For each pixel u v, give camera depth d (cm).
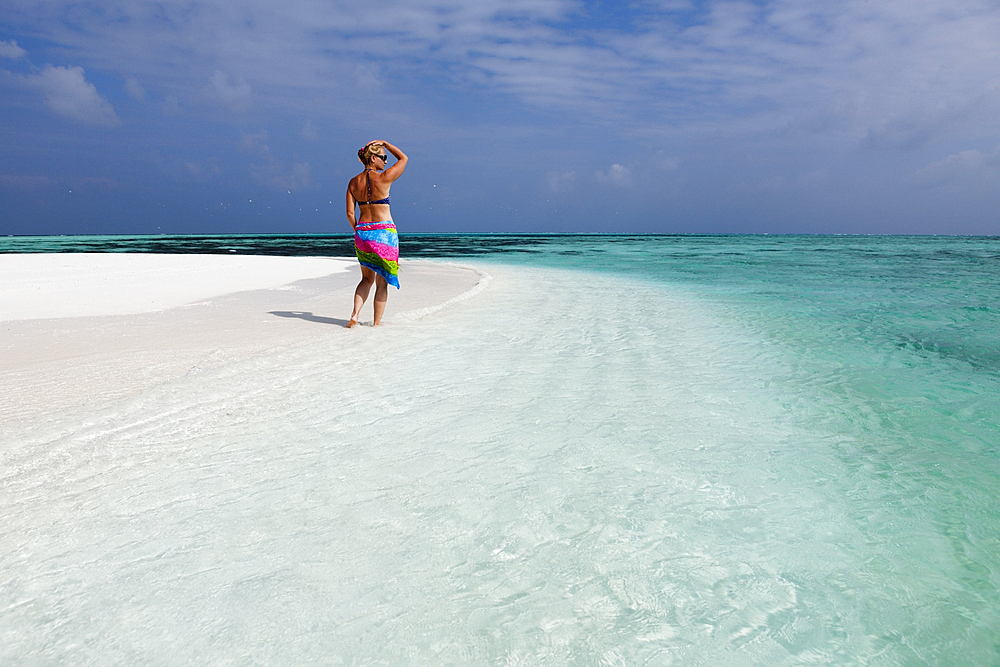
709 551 208
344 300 871
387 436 313
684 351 538
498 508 235
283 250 3203
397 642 161
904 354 531
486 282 1191
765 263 2144
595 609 176
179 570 193
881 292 1081
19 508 232
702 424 338
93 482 256
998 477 271
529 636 164
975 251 3416
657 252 3195
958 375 455
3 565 195
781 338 607
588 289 1127
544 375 445
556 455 289
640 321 713
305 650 158
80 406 344
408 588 184
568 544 210
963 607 180
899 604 181
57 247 3875
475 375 443
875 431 330
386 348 537
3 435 294
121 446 295
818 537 218
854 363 494
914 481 267
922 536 220
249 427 326
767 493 252
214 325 637
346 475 264
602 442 307
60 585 185
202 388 387
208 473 266
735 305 880
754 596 184
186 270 1361
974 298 980
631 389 409
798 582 191
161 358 468
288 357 488
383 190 608
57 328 612
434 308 789
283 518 226
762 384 426
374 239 612
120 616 170
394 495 246
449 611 174
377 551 204
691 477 267
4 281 1062
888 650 162
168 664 152
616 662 154
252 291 991
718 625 170
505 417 345
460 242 5575
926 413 362
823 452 299
